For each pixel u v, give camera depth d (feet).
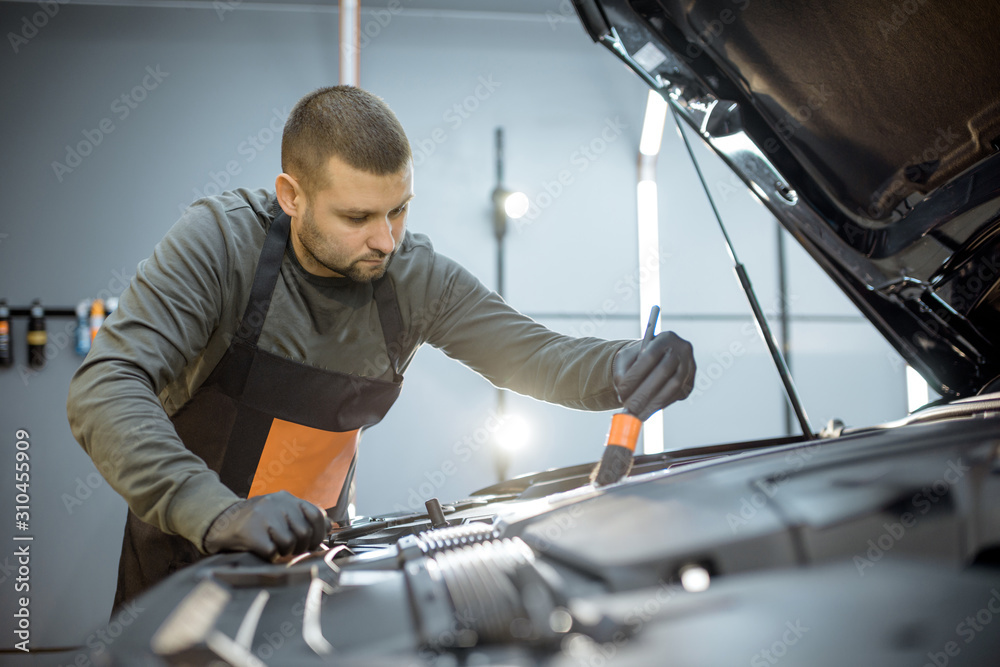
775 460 1.66
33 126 8.95
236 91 9.29
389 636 1.16
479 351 3.64
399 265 3.57
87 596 8.51
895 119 2.84
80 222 8.95
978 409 2.24
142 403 2.40
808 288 9.97
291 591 1.44
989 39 2.45
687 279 9.81
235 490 3.44
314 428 3.45
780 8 2.71
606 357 3.04
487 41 9.74
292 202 3.10
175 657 1.09
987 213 2.72
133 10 9.19
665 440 9.60
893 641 1.07
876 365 9.99
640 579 1.25
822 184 3.08
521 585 1.22
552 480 3.24
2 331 8.54
